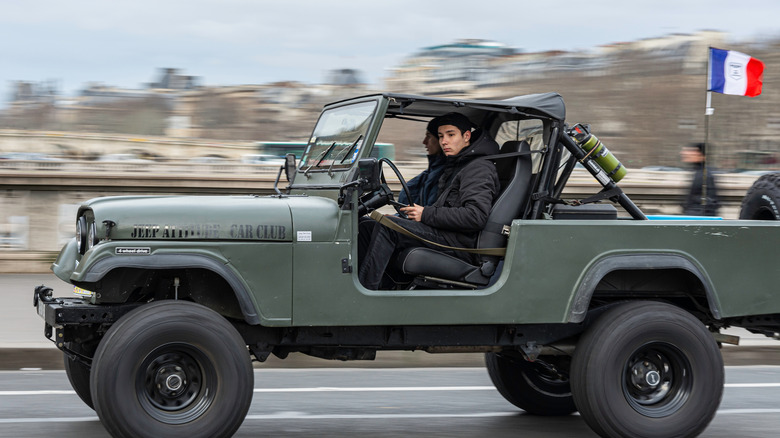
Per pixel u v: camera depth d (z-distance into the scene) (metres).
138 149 49.91
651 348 5.17
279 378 7.53
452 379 7.59
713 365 5.18
